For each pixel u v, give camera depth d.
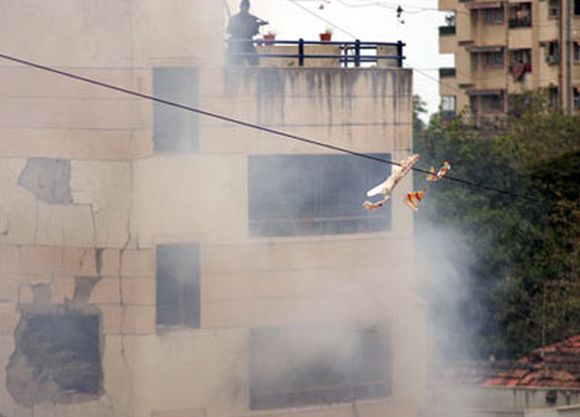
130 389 83.88
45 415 85.38
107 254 83.75
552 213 123.81
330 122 87.06
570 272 118.62
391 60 91.38
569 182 126.75
